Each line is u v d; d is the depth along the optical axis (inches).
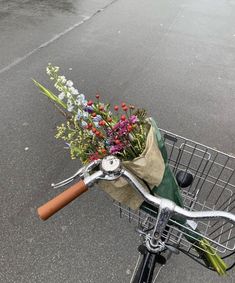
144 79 72.1
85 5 110.0
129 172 21.9
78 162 51.1
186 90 69.6
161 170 22.7
